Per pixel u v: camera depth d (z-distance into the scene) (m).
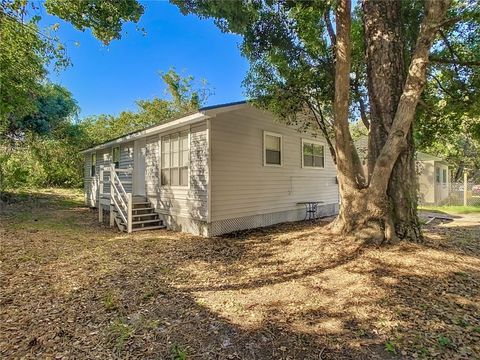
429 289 3.76
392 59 5.61
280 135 9.79
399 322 3.03
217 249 6.31
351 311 3.28
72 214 11.82
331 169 12.38
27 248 6.24
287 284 4.15
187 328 2.99
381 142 5.68
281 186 9.85
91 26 6.79
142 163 10.41
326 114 8.59
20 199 14.76
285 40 6.89
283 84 7.25
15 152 16.56
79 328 3.00
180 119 7.67
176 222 8.74
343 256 4.99
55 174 19.55
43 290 4.02
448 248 5.33
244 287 4.12
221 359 2.47
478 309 3.29
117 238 7.52
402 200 5.44
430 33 4.75
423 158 16.44
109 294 3.88
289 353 2.55
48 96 15.75
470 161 22.05
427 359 2.44
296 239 6.62
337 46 5.57
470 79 6.38
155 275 4.66
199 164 7.89
